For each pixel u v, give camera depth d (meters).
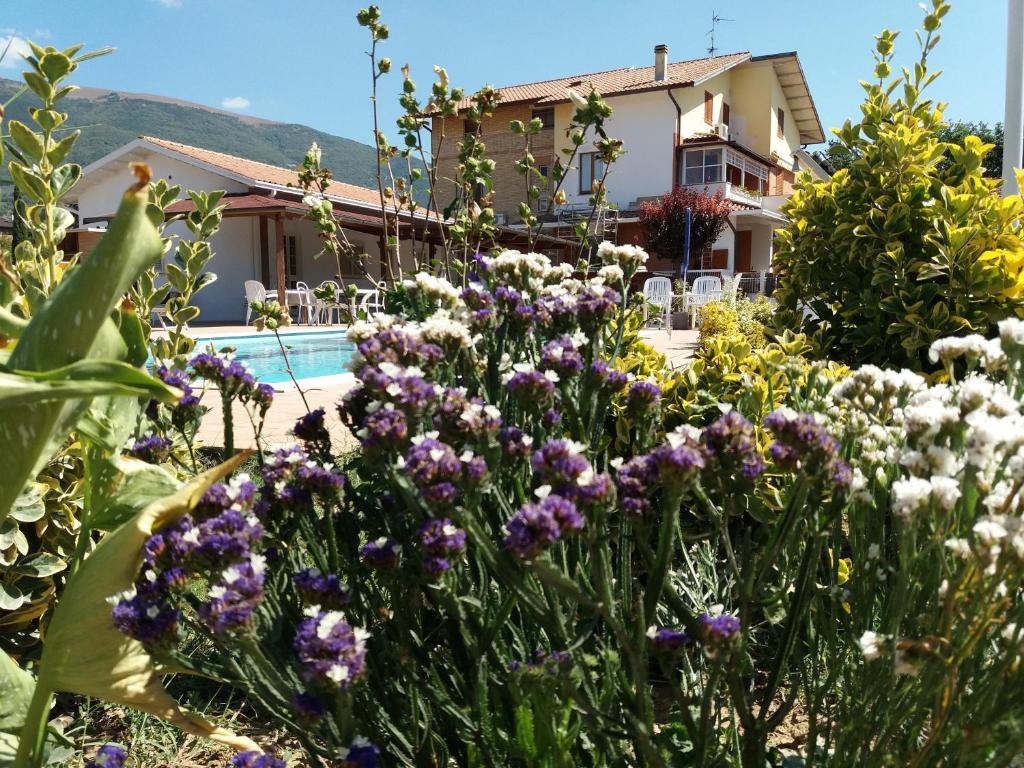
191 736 2.17
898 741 1.33
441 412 1.40
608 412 2.62
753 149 37.41
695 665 1.95
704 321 14.41
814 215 4.52
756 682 2.22
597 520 1.19
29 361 1.25
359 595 1.61
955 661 1.12
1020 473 1.08
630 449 2.65
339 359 14.95
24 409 1.33
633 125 31.88
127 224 1.19
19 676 1.58
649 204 30.12
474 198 3.93
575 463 1.17
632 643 1.29
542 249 21.06
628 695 1.31
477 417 1.35
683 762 1.48
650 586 1.26
